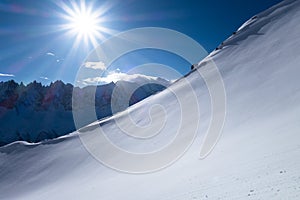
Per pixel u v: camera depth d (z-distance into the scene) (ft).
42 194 150.30
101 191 87.86
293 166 33.09
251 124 89.61
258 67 149.89
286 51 145.38
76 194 102.78
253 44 194.18
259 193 28.32
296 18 184.65
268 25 210.38
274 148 47.32
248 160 46.73
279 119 74.33
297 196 23.43
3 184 205.98
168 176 69.26
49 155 229.25
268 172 34.94
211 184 41.55
